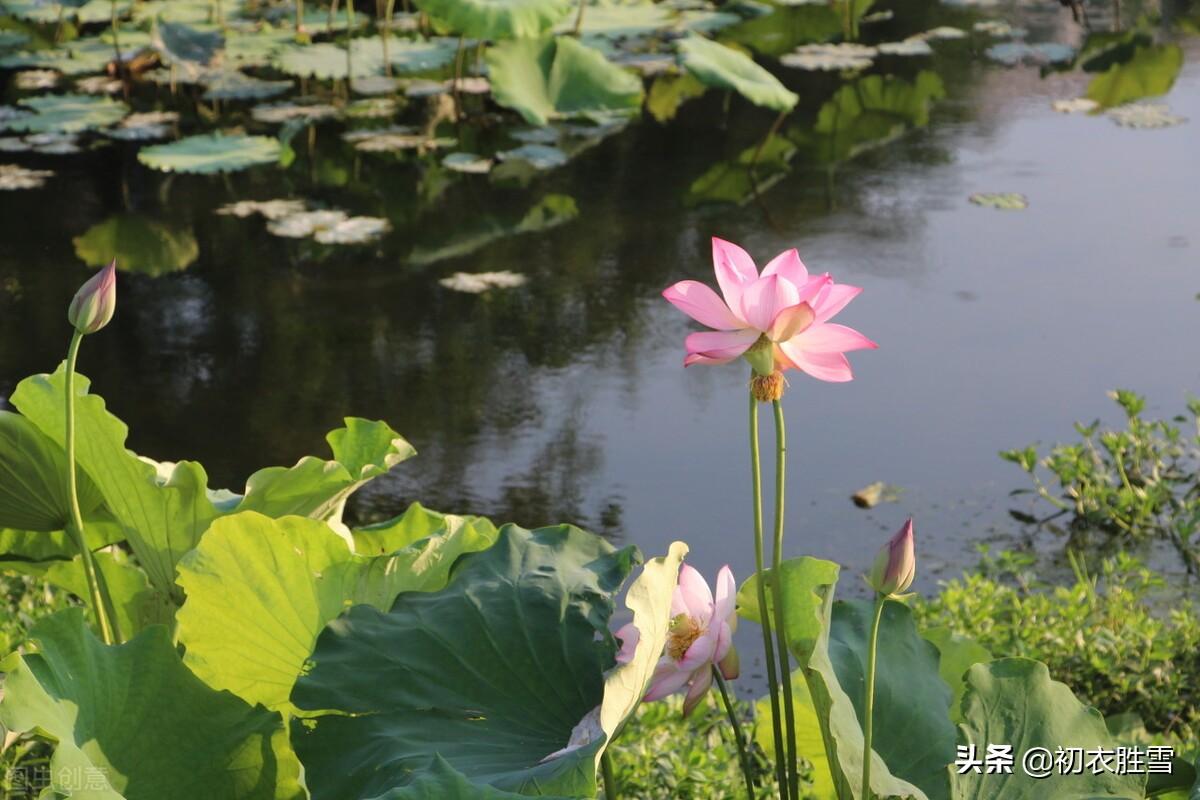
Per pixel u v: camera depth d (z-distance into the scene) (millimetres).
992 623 3033
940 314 5668
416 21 10578
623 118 8461
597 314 5730
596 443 4711
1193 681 2926
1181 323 5539
